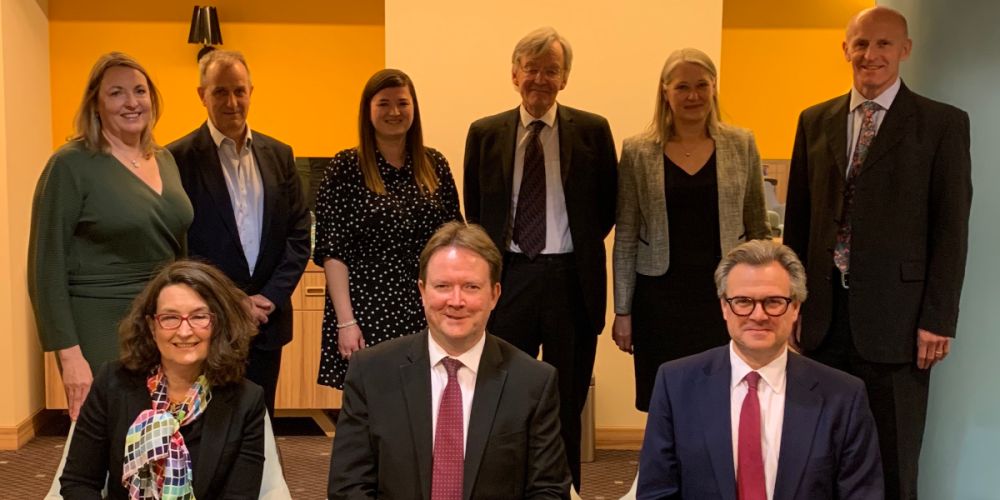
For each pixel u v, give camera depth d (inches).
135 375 88.4
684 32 169.9
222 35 205.0
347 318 118.4
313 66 207.0
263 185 121.7
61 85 201.0
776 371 84.7
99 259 104.3
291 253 125.0
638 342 123.1
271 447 93.4
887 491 107.0
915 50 122.4
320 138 209.0
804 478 80.7
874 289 104.3
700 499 83.8
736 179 118.2
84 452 87.1
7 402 173.6
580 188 120.0
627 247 123.0
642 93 171.2
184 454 85.1
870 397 106.9
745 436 83.0
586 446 171.2
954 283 102.3
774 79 210.4
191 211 114.1
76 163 102.4
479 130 126.2
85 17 200.7
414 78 170.1
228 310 88.5
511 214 122.1
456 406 82.6
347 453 82.9
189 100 205.3
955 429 115.9
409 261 118.8
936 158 103.3
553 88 119.2
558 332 121.2
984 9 107.8
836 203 108.1
